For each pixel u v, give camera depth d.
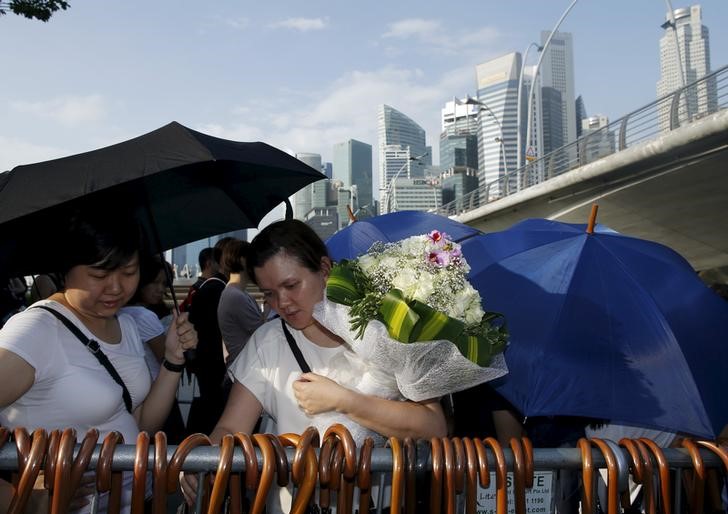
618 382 2.39
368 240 4.42
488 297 2.81
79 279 2.03
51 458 1.47
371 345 1.84
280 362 2.15
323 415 2.01
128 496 2.17
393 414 1.90
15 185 2.21
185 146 2.33
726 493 1.76
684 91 19.06
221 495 1.49
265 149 2.99
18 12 8.31
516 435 2.87
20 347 1.91
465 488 1.66
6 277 2.34
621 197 22.80
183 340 2.37
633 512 1.81
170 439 4.19
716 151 17.48
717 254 27.83
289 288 2.03
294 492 1.68
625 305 2.58
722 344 2.57
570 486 1.83
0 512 1.61
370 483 1.59
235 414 2.15
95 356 2.11
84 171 2.21
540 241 2.99
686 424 2.32
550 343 2.48
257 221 3.46
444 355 1.83
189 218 3.26
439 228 4.28
